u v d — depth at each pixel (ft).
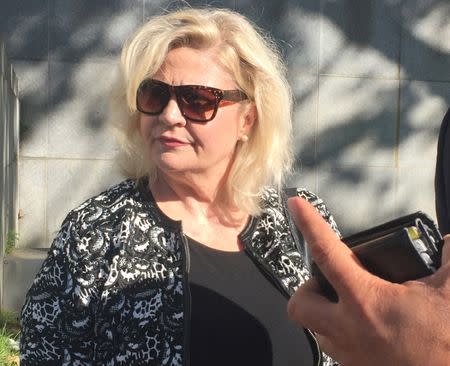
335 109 26.17
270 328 6.69
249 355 6.58
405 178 26.66
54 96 24.75
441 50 26.58
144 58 6.78
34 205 24.80
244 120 7.21
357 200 26.45
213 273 6.76
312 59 25.91
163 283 6.50
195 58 6.84
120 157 7.31
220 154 6.92
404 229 3.83
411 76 26.53
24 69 24.58
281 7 25.61
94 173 24.93
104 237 6.57
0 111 18.03
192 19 6.95
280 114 7.28
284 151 7.48
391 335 3.42
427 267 3.77
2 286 18.94
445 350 3.34
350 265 3.56
